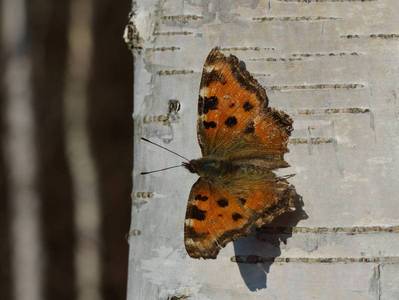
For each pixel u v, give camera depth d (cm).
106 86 140
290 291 65
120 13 142
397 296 65
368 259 65
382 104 66
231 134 67
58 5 140
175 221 66
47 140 136
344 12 67
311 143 66
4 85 130
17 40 130
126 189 136
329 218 66
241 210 65
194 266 66
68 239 135
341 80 67
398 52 67
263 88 66
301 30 67
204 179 66
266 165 66
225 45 67
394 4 67
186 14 67
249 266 66
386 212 66
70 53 140
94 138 138
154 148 67
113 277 134
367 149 66
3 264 128
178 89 67
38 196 129
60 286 133
